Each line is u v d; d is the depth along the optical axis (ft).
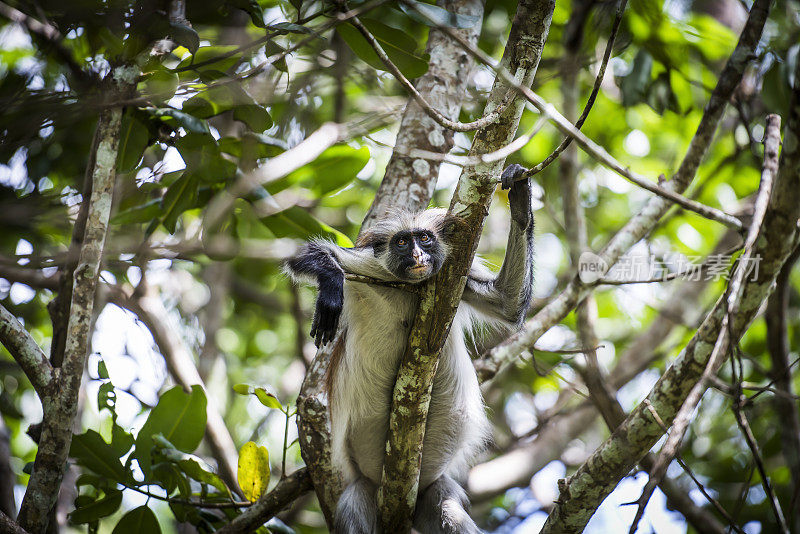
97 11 23.44
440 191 47.37
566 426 42.16
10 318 24.86
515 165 24.62
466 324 30.12
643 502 19.42
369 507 28.76
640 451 23.48
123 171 27.58
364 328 27.27
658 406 23.48
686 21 39.47
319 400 28.17
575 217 35.06
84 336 24.16
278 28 24.11
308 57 33.58
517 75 20.56
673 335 47.01
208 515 28.09
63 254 27.14
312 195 32.48
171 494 27.84
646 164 48.08
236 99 27.22
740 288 22.44
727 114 44.34
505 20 39.17
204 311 47.62
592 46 35.47
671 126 47.06
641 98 36.99
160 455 26.71
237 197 29.91
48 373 24.49
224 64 28.58
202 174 29.09
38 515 24.18
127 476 27.20
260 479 28.25
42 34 26.81
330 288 24.97
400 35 25.25
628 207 50.14
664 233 46.75
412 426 24.35
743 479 40.29
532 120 43.39
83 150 31.96
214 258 30.73
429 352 22.95
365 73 36.58
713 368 22.86
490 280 28.43
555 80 43.52
